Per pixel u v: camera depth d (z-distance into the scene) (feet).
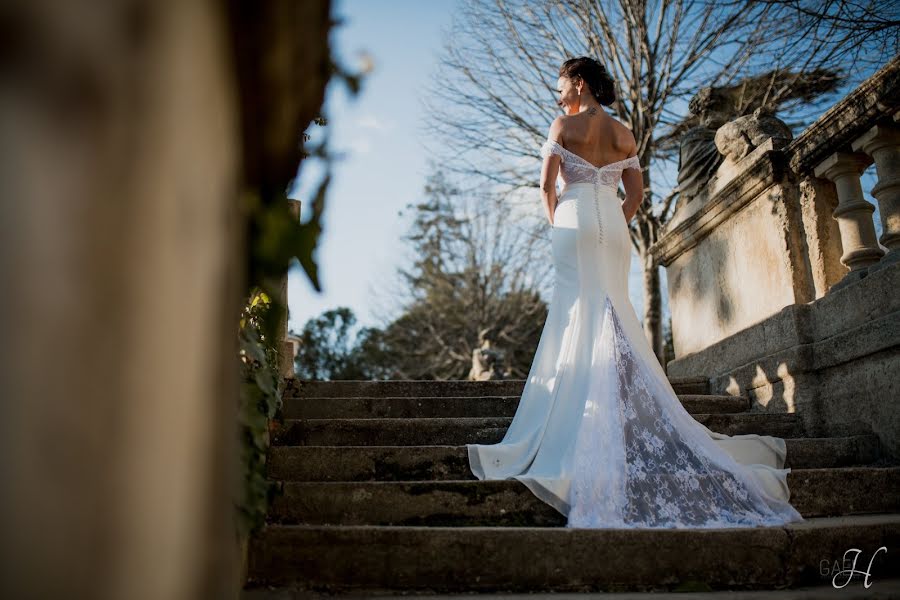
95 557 2.09
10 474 1.82
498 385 16.74
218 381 3.54
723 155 19.69
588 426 10.95
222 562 3.76
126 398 2.26
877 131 14.58
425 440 13.23
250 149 4.75
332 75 4.96
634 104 40.32
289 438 12.98
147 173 2.42
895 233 14.32
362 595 8.53
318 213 5.21
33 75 1.96
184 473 2.81
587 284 12.71
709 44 37.14
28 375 1.88
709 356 19.39
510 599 8.27
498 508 10.29
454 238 80.38
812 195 16.56
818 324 15.55
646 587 8.89
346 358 108.68
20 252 1.88
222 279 3.61
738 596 8.27
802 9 26.32
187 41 2.79
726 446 12.57
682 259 21.50
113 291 2.21
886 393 13.47
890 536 9.64
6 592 1.79
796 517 10.21
